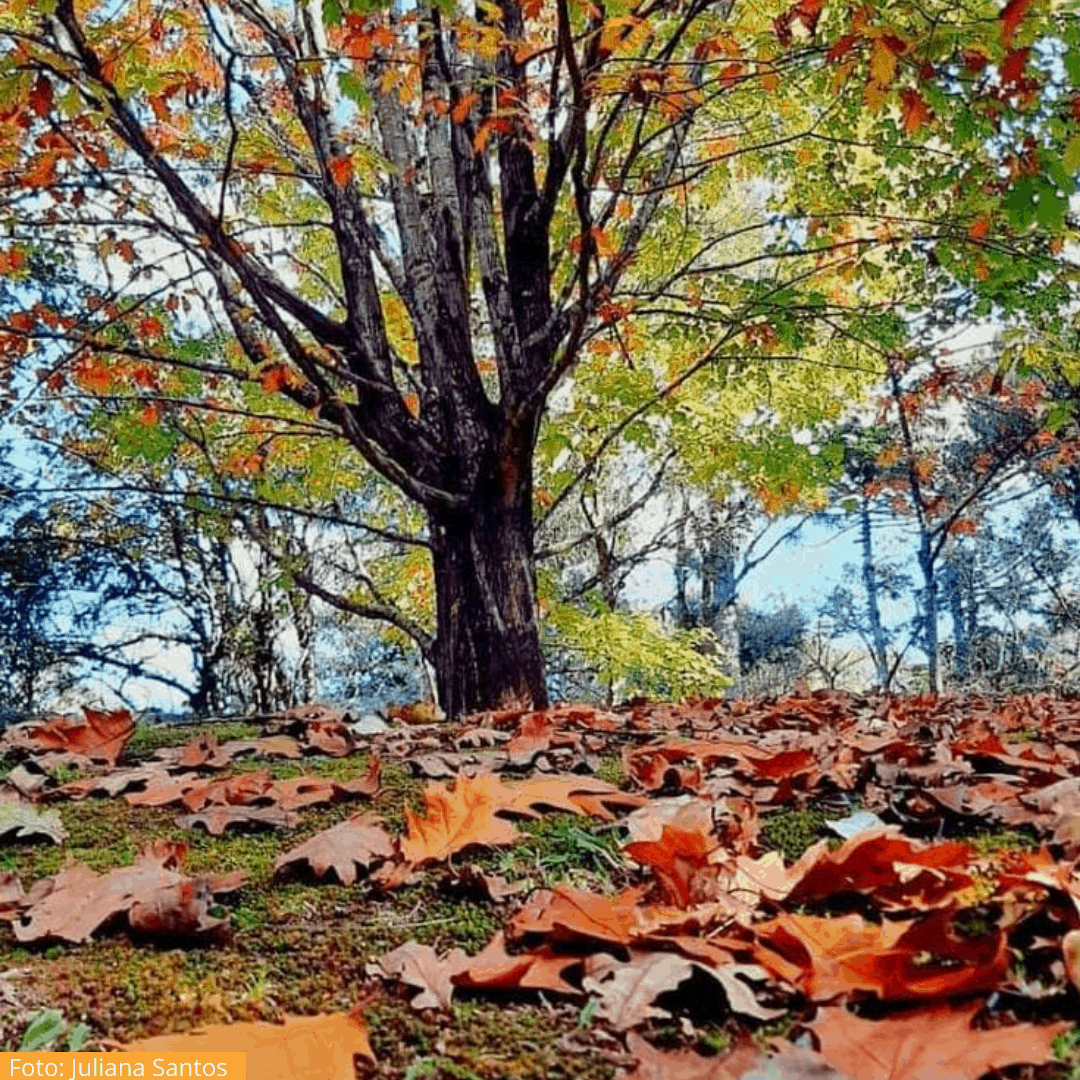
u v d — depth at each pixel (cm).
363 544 1209
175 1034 104
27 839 192
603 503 1234
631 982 104
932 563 1169
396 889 153
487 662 475
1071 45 345
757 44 412
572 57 341
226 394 798
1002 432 1252
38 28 434
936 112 400
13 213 526
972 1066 85
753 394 725
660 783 205
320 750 285
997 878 134
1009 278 482
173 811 212
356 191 551
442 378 507
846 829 166
